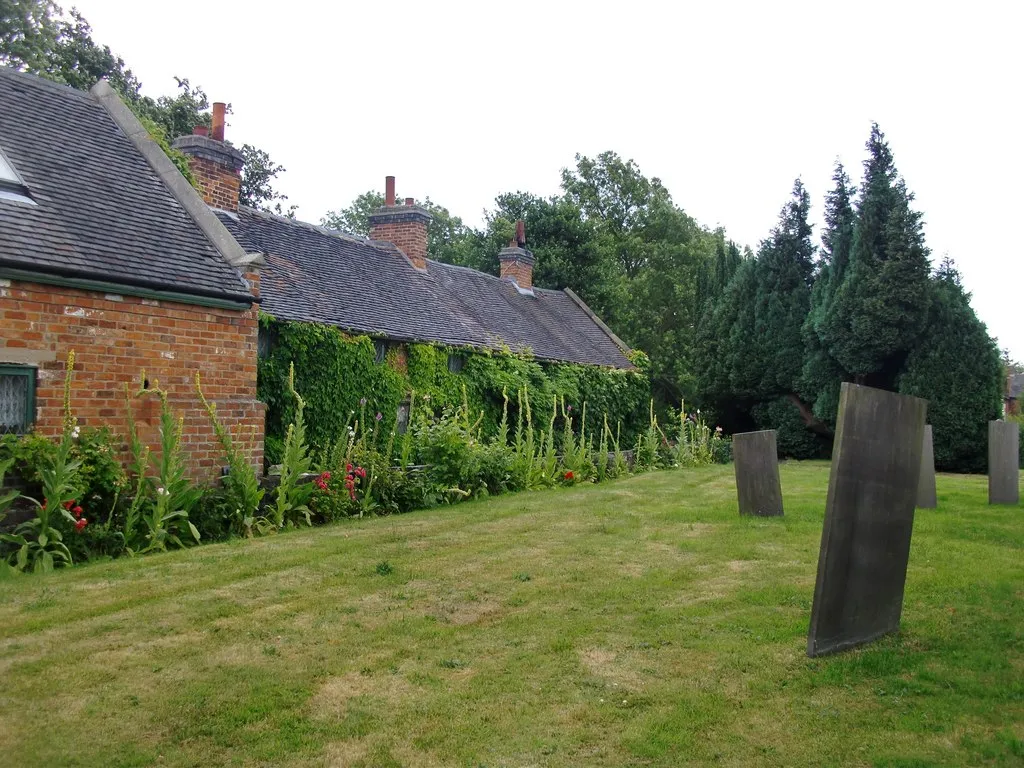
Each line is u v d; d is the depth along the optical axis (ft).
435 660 16.76
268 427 47.55
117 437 30.99
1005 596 21.11
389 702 14.74
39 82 41.16
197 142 56.95
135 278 31.83
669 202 161.58
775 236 91.35
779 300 89.35
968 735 13.28
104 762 12.53
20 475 27.37
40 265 28.94
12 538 25.50
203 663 16.51
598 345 96.63
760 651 17.15
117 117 43.16
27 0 89.66
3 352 28.30
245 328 36.65
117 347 31.68
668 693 15.08
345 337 52.85
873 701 14.71
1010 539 29.27
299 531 32.37
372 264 69.72
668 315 151.02
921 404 18.89
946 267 75.20
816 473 60.44
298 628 18.75
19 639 17.89
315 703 14.69
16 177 33.14
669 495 43.98
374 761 12.66
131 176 39.09
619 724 13.87
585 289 121.49
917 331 74.64
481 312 78.28
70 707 14.37
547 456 52.65
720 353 91.97
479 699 14.88
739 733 13.50
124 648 17.35
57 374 29.81
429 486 41.16
